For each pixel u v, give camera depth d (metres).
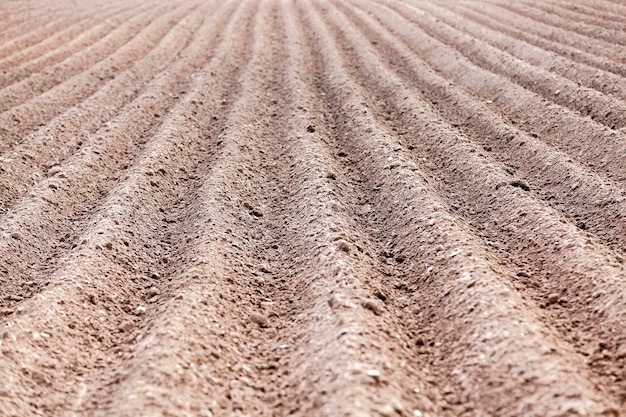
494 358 2.84
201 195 4.61
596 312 3.16
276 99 6.85
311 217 4.25
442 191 4.64
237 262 3.82
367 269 3.69
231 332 3.20
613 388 2.69
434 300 3.39
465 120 5.92
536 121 5.71
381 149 5.20
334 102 6.64
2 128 6.11
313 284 3.54
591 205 4.20
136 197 4.56
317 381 2.79
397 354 2.98
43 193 4.56
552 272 3.55
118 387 2.82
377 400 2.59
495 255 3.79
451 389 2.81
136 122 6.13
